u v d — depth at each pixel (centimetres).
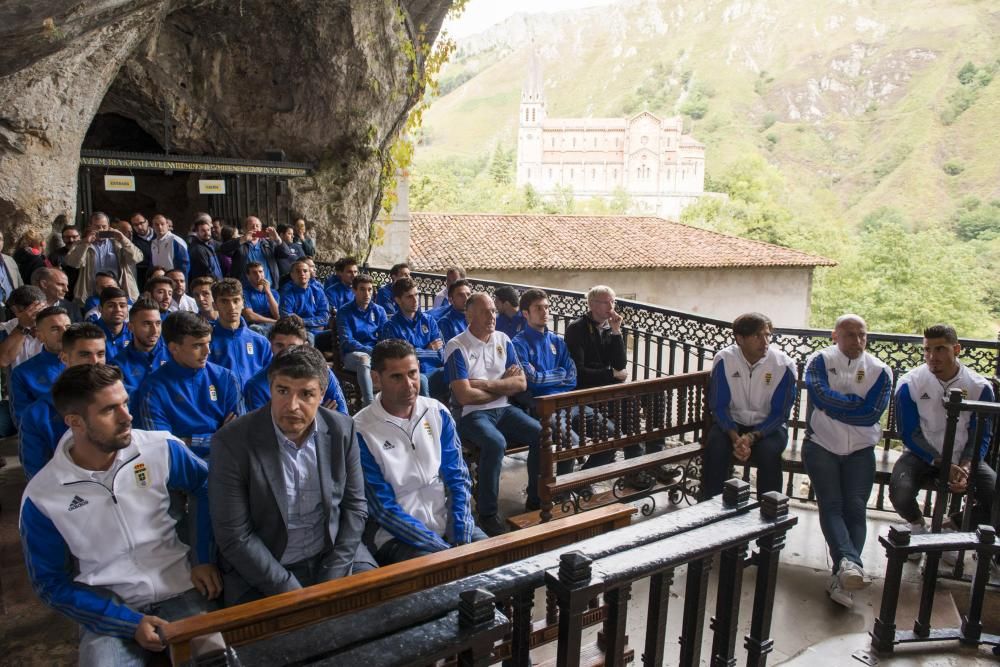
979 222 11300
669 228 2644
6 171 836
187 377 372
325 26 1188
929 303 4744
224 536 254
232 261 927
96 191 1398
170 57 1145
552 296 812
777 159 16475
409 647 128
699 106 19550
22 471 509
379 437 309
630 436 432
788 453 466
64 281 587
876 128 16388
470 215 2461
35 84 797
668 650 315
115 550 250
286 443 267
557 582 152
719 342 567
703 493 458
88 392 237
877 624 311
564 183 11738
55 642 311
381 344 308
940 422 420
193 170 1106
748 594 367
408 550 298
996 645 309
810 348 517
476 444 432
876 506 490
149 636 232
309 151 1334
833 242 6469
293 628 185
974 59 16775
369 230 1457
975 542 305
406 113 1453
